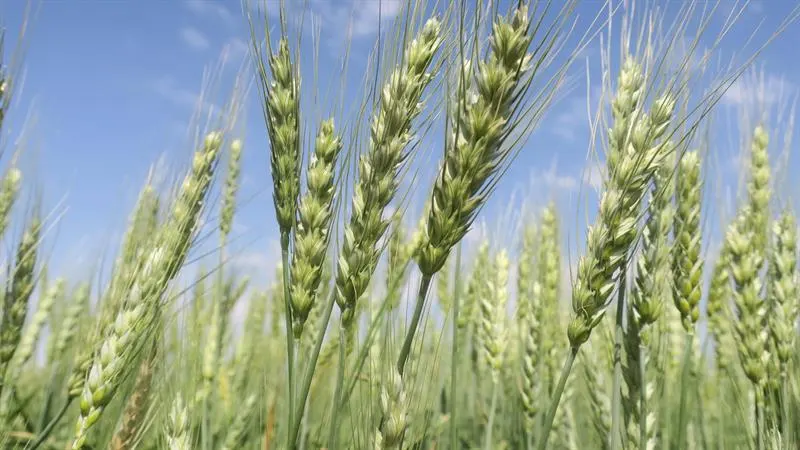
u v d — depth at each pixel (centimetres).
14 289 48
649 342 38
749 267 44
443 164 31
